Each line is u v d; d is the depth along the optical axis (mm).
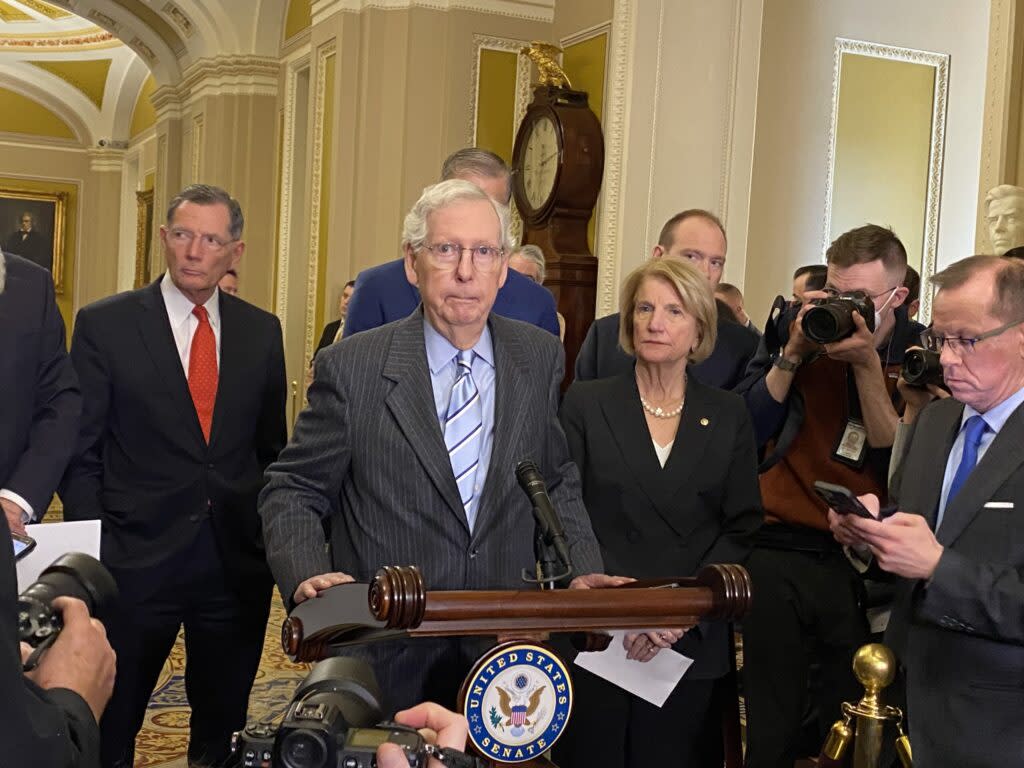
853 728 2529
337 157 8016
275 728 1301
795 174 6699
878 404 3107
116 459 3459
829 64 6738
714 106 6406
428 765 1226
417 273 2346
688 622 1791
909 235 6941
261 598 3607
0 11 16422
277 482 2359
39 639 1378
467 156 3400
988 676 2207
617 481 2830
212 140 11719
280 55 11250
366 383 2324
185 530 3443
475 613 1683
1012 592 2127
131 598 3395
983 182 4547
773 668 3266
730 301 5098
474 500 2350
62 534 2080
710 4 6379
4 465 2824
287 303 10477
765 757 3229
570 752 2734
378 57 7898
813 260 6746
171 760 4105
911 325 3354
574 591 1751
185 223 3439
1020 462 2246
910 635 2385
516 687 1697
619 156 6348
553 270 6555
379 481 2293
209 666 3607
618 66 6359
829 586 3260
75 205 18250
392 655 2242
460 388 2383
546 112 6656
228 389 3521
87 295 18250
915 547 2158
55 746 1195
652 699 2625
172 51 13211
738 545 2846
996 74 4488
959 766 2232
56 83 17609
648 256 6348
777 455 3295
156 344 3461
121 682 3428
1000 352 2264
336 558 2365
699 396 2926
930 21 6965
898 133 6902
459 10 7805
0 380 2811
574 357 6594
